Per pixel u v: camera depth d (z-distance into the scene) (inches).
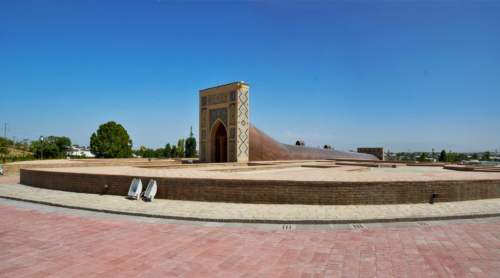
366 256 173.6
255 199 310.7
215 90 869.8
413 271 152.9
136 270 151.9
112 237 204.1
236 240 201.3
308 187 307.6
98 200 318.0
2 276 143.4
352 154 1294.3
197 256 171.9
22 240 196.1
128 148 1498.5
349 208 291.6
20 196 341.7
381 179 337.1
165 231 219.9
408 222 252.7
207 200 317.4
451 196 331.0
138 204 301.0
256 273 150.1
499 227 237.5
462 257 172.1
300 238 207.0
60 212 277.3
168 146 1803.6
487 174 465.7
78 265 157.4
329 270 154.1
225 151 876.6
